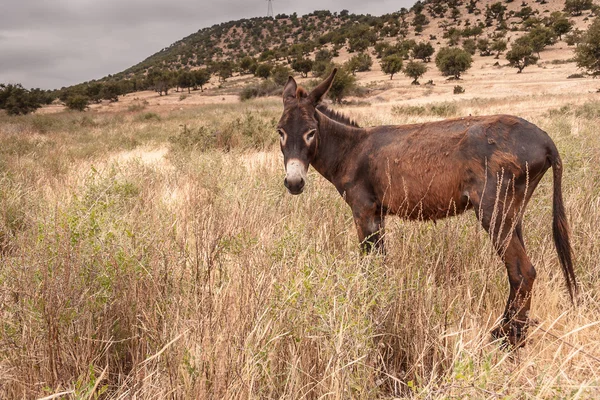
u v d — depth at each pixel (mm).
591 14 140750
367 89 65875
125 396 2797
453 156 3846
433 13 189375
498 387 2684
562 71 69062
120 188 6711
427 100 52156
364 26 188500
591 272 4344
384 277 3650
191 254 4102
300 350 3082
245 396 2676
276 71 101062
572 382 2584
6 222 5805
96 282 3443
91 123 33625
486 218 3691
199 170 9148
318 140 4789
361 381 2842
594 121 14898
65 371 2891
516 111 27453
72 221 3684
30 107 56562
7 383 2836
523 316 3570
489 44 112875
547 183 6070
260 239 4184
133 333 3307
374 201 4625
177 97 94062
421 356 3002
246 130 15273
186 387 2691
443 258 4121
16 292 3363
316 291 3176
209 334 2930
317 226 5359
